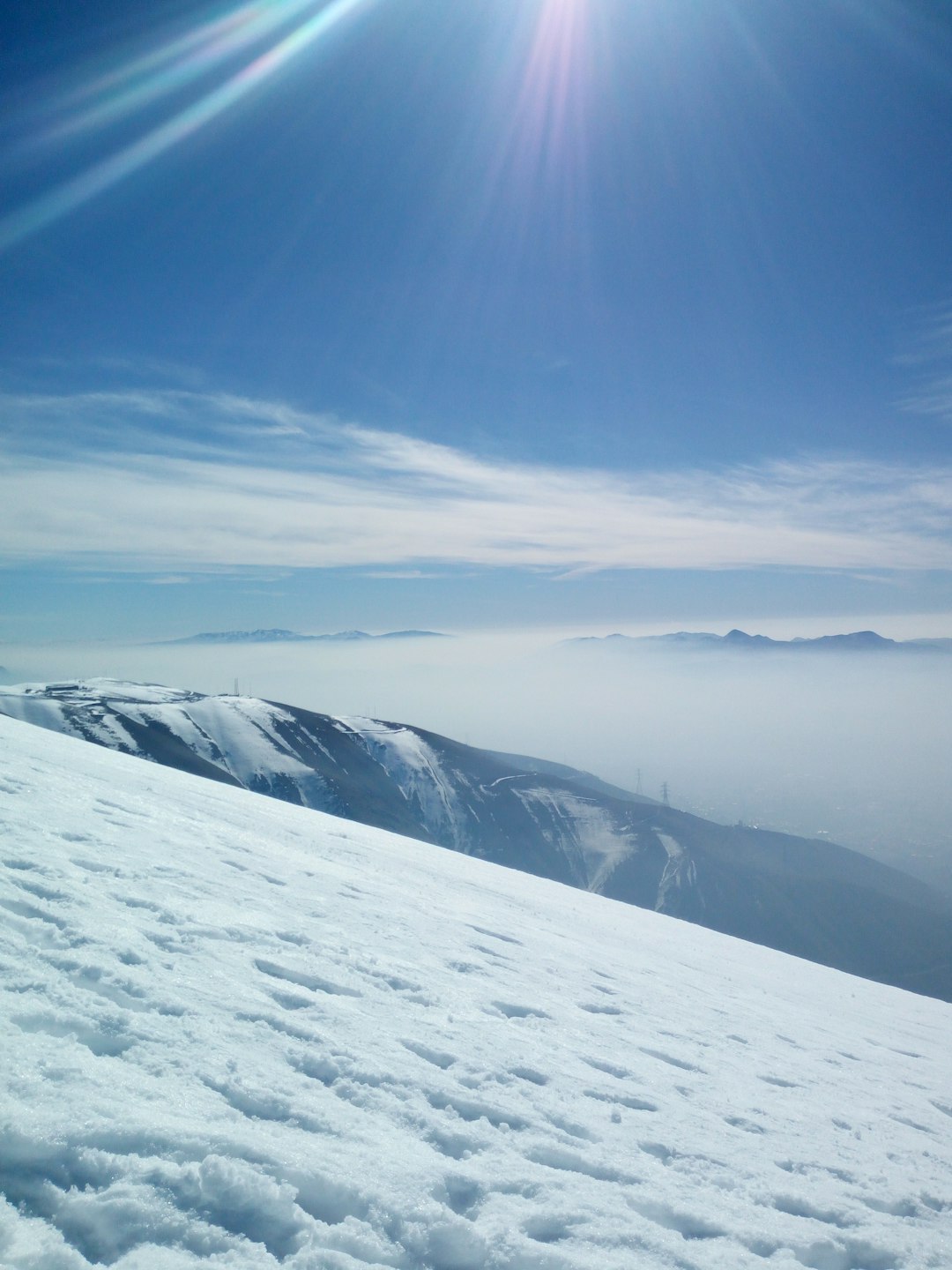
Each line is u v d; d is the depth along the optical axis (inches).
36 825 310.5
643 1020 312.0
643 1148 191.2
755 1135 223.6
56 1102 132.3
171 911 248.2
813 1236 170.6
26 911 210.2
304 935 272.4
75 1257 107.3
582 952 415.2
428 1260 128.4
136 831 360.5
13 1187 115.2
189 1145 132.4
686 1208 167.0
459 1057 209.0
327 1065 179.3
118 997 178.4
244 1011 192.4
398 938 316.5
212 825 455.5
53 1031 154.8
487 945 357.4
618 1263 140.3
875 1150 240.2
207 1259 114.2
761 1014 395.5
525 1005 277.7
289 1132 148.3
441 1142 163.3
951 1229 196.2
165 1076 152.4
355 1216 131.7
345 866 460.4
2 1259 103.4
